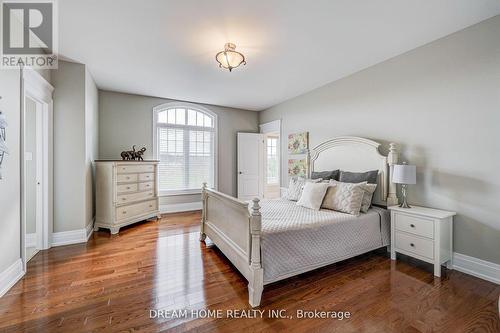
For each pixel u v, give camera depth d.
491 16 2.11
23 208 2.20
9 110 2.01
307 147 4.31
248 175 5.74
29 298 1.84
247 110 5.87
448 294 1.94
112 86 4.05
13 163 2.06
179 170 5.05
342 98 3.62
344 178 3.24
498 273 2.11
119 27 2.28
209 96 4.66
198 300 1.85
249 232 1.87
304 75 3.52
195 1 1.90
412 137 2.72
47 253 2.74
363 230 2.56
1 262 1.89
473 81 2.24
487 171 2.17
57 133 2.98
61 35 2.42
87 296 1.88
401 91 2.83
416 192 2.70
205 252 2.81
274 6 1.97
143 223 4.07
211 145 5.43
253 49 2.72
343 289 2.02
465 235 2.32
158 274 2.26
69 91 3.05
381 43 2.59
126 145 4.47
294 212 2.69
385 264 2.54
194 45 2.63
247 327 1.55
